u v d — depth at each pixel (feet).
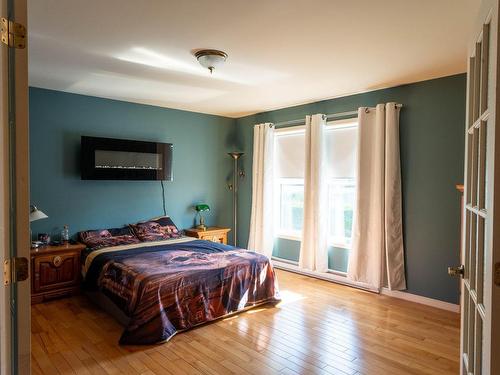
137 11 7.36
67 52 9.66
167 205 17.21
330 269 15.48
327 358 8.70
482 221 4.35
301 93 14.28
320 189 15.30
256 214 17.94
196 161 18.26
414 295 12.76
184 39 8.79
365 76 11.89
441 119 12.07
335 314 11.51
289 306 12.24
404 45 9.16
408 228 12.93
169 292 9.87
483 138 4.33
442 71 11.39
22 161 3.87
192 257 12.14
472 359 4.77
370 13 7.40
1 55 3.64
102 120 15.07
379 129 13.25
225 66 10.85
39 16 7.58
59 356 8.71
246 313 11.59
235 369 8.18
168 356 8.75
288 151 17.38
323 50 9.51
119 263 11.28
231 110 17.90
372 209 13.67
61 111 13.98
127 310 9.87
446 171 12.00
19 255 3.88
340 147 15.17
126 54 9.83
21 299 3.92
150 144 15.94
